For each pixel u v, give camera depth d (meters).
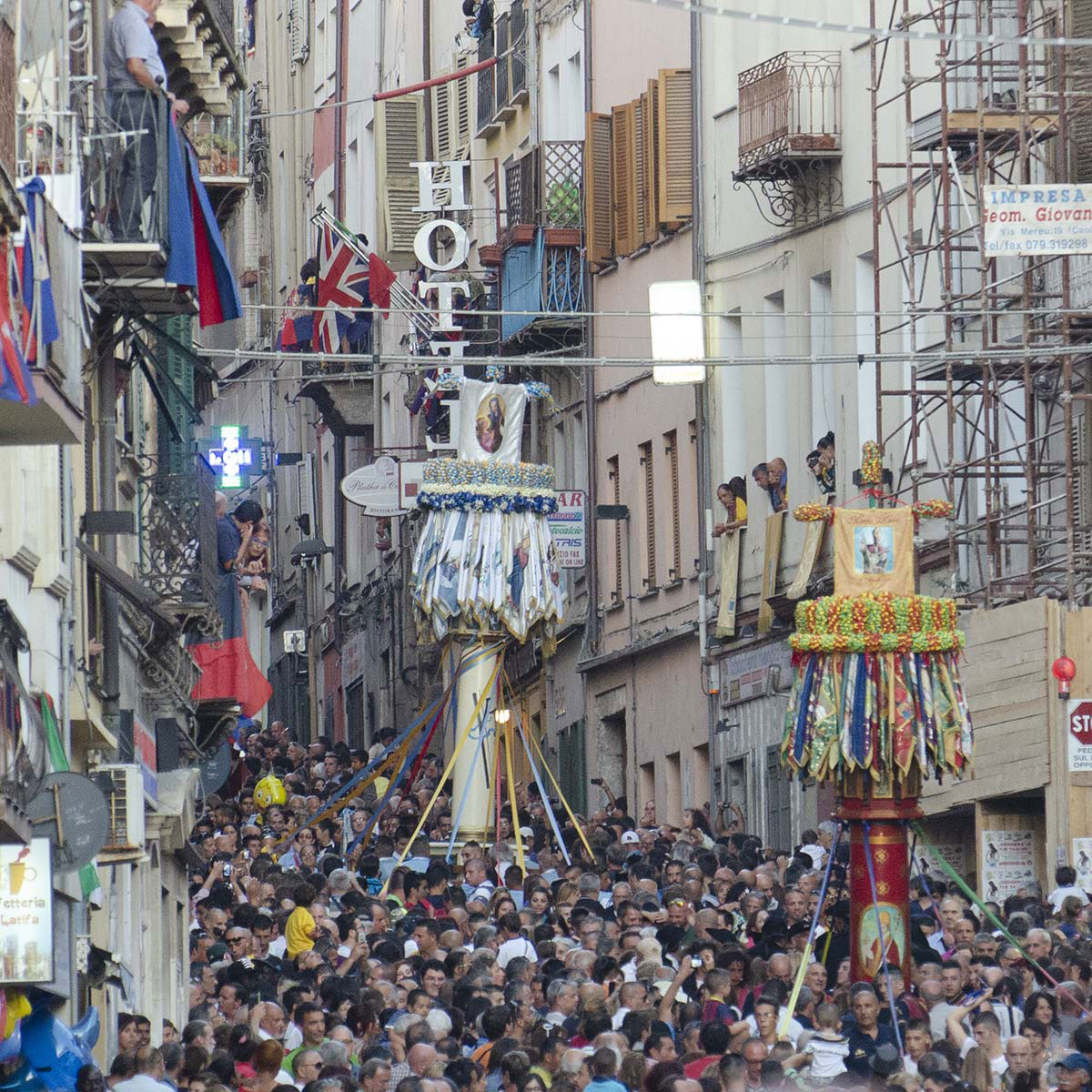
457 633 99.31
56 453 63.53
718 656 118.19
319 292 162.00
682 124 122.06
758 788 114.12
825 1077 56.34
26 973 50.75
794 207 111.75
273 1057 53.16
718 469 118.75
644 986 58.91
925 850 93.75
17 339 48.22
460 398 100.94
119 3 78.19
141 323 76.56
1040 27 93.38
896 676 70.12
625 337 129.75
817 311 110.75
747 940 74.12
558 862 90.50
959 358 68.50
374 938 72.94
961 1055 57.47
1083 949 66.06
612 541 131.38
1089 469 91.06
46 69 61.38
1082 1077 52.81
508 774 99.50
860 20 106.31
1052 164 93.12
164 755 91.44
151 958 85.31
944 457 98.94
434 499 99.88
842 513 71.00
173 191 70.00
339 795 102.31
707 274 119.38
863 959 69.31
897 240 98.69
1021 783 87.19
